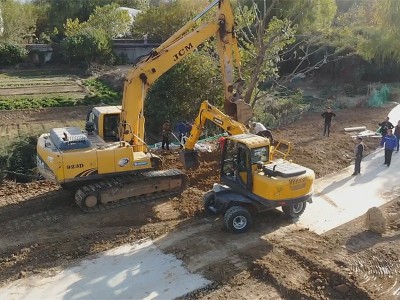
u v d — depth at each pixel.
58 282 10.34
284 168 12.58
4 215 13.58
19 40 51.56
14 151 18.69
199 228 12.79
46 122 27.39
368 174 17.12
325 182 16.36
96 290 10.03
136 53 51.50
